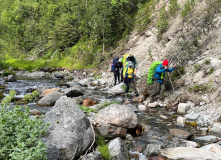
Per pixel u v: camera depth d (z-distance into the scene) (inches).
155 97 370.3
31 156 130.3
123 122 229.5
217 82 316.5
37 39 1268.5
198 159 174.7
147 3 809.5
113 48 786.2
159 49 545.0
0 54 1235.9
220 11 435.5
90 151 189.6
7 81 654.5
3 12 1609.3
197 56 399.5
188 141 210.2
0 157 137.5
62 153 166.7
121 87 464.1
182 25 528.1
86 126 192.2
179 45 451.5
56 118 187.8
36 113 296.4
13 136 148.9
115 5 781.9
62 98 205.2
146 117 297.6
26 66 970.1
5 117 155.9
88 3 1003.9
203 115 282.2
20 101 389.4
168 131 244.5
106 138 224.1
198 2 542.0
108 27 813.2
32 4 1405.0
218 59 347.9
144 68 518.6
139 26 726.5
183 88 357.4
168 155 186.9
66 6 1120.8
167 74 383.2
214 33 410.9
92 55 826.2
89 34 972.6
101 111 243.8
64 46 1057.5
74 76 752.3
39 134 158.1
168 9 656.4
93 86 559.8
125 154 185.9
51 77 783.7
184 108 307.4
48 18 1233.4
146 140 221.9
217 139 218.8
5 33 1326.3
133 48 674.2
